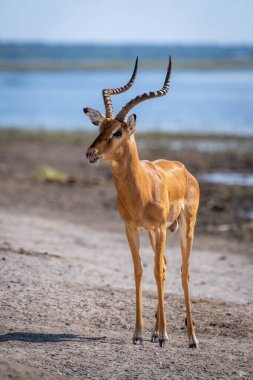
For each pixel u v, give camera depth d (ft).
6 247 86.84
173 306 71.67
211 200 145.59
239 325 67.10
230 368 52.80
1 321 61.05
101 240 108.47
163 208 58.85
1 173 181.06
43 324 61.62
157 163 63.72
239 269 95.86
